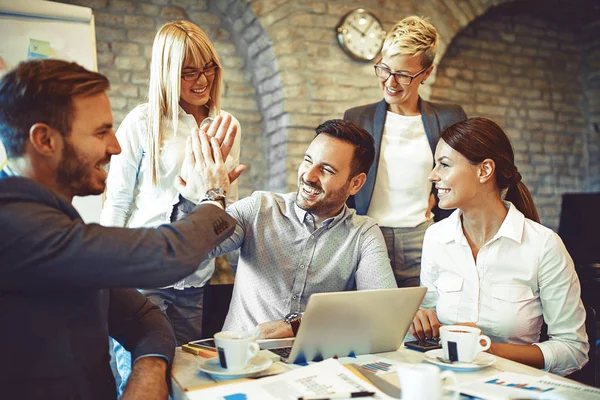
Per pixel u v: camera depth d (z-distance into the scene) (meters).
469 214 1.60
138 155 1.96
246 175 4.03
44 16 2.72
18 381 1.03
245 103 4.02
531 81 4.86
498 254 1.57
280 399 0.99
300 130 3.74
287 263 1.71
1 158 2.48
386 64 2.15
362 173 1.74
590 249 3.49
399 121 2.22
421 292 1.28
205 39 1.99
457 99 4.57
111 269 1.04
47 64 1.12
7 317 1.02
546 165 4.91
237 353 1.14
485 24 4.68
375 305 1.23
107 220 1.96
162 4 3.82
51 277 1.02
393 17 3.89
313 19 3.72
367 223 1.76
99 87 1.15
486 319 1.57
